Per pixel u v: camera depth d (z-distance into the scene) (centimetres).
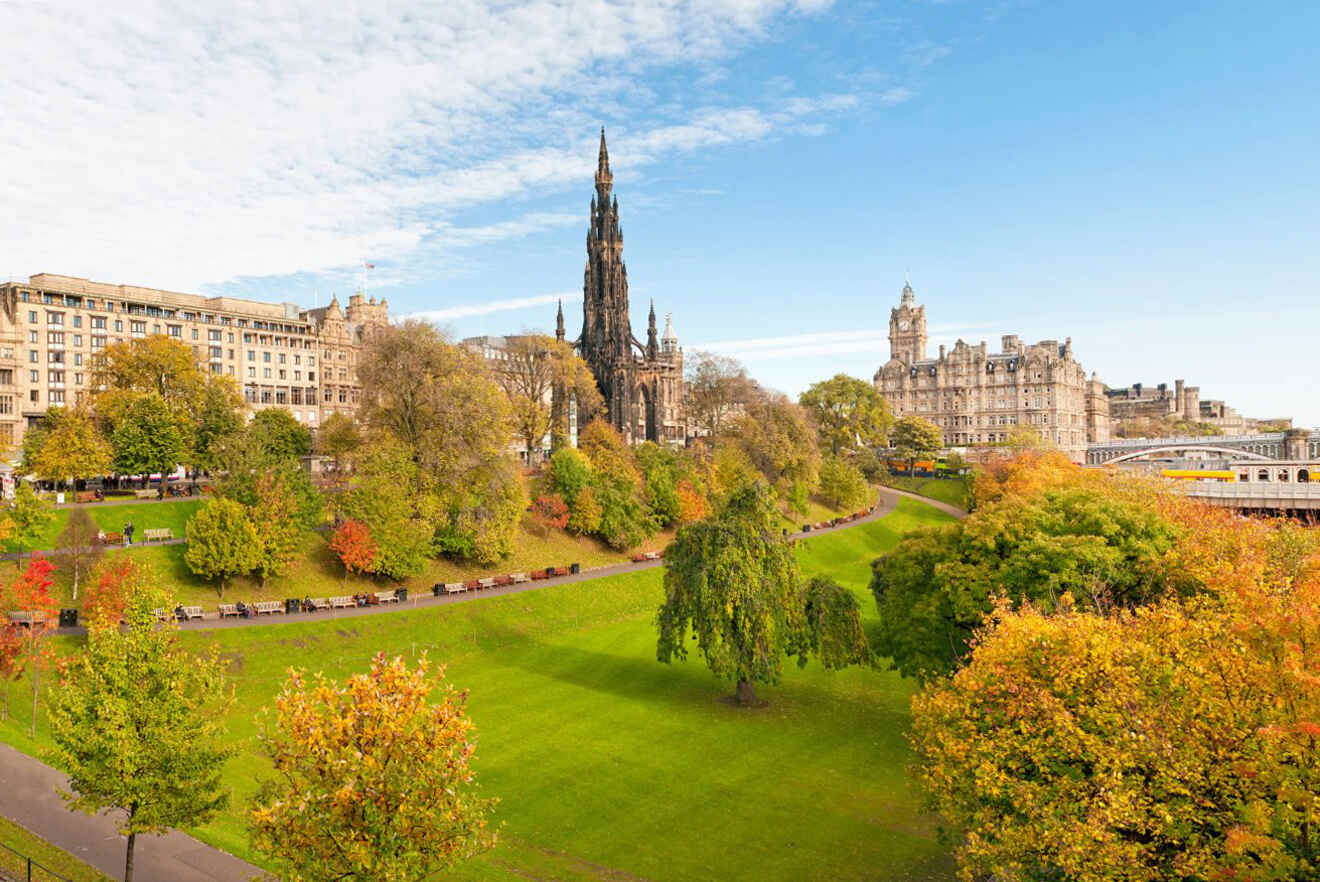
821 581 5616
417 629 6719
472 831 2102
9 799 3200
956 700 2867
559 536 9875
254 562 6612
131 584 5231
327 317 16788
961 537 5134
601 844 3575
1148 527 4741
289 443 11269
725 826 3753
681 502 10962
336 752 1978
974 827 2627
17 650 4347
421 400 8750
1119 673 2489
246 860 2889
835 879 3288
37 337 12781
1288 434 17412
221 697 2931
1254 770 2017
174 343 10906
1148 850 2191
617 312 16775
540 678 6062
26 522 6203
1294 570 3791
